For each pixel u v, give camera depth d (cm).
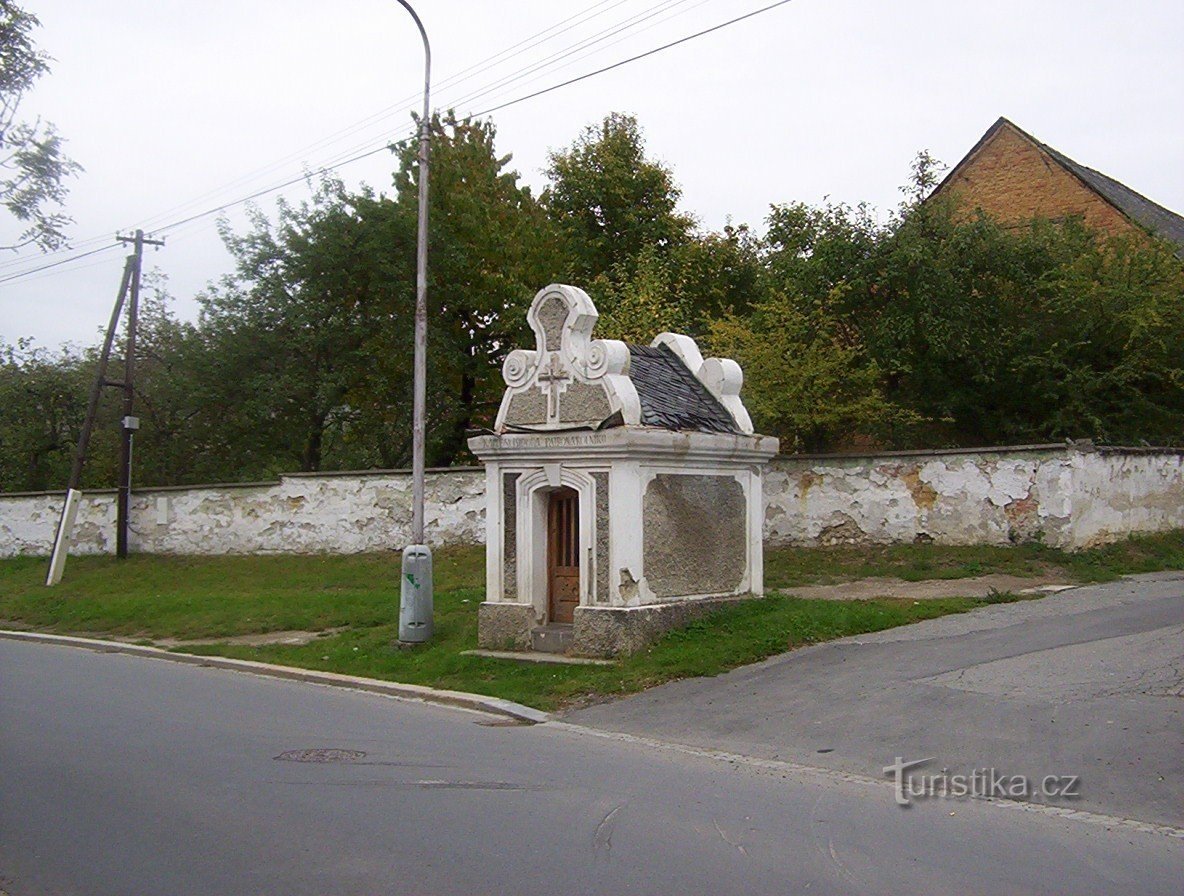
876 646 1366
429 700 1335
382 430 3291
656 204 4006
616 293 3105
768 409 2208
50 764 946
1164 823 753
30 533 3231
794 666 1300
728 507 1548
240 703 1295
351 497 2606
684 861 676
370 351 3094
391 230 3091
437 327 3169
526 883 636
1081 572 1816
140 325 4072
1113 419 2488
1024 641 1309
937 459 2047
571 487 1449
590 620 1409
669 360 1631
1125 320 2406
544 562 1517
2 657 1775
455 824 758
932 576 1877
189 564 2725
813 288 2514
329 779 893
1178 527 2216
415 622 1592
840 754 963
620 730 1117
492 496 1535
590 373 1444
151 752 998
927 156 2642
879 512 2105
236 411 3219
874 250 2473
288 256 3152
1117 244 2559
